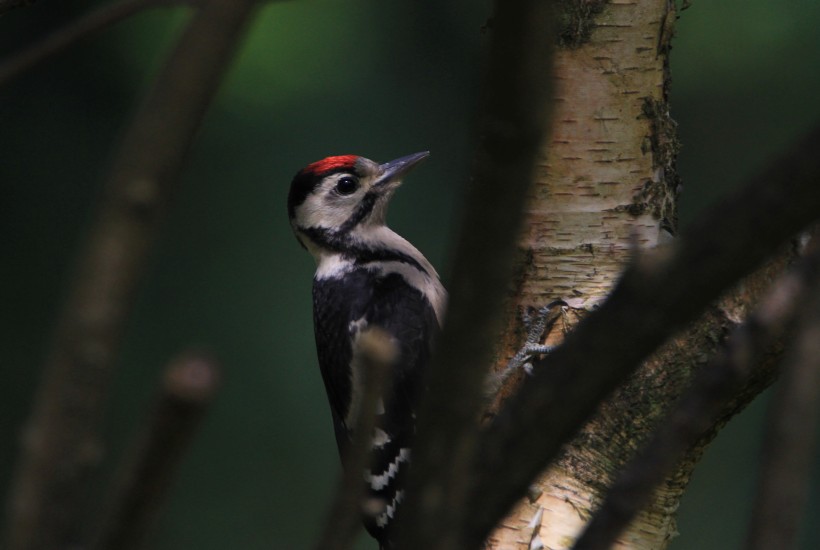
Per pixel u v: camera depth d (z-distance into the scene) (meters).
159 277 13.88
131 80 13.68
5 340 13.70
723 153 15.23
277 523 13.88
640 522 6.60
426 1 14.34
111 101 13.84
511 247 1.92
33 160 13.80
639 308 1.94
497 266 1.92
